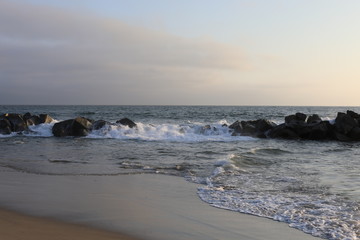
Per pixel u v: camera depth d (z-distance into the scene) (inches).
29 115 1175.6
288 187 396.2
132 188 386.0
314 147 840.3
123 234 247.0
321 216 293.0
